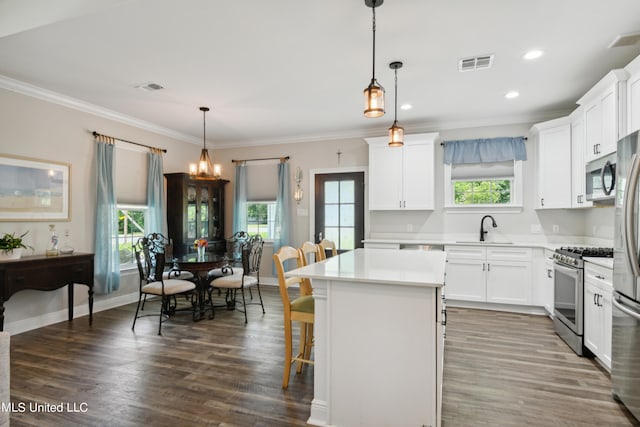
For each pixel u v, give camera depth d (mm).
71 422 2072
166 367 2812
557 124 4234
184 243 5398
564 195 4172
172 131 5590
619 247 2279
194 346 3270
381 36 2719
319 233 5918
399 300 1914
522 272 4344
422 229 5285
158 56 3047
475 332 3660
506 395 2385
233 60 3127
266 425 2041
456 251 4637
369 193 5266
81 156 4266
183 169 5906
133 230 5055
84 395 2379
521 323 3957
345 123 5191
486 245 4496
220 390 2447
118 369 2777
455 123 5094
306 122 5133
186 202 5484
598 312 2754
